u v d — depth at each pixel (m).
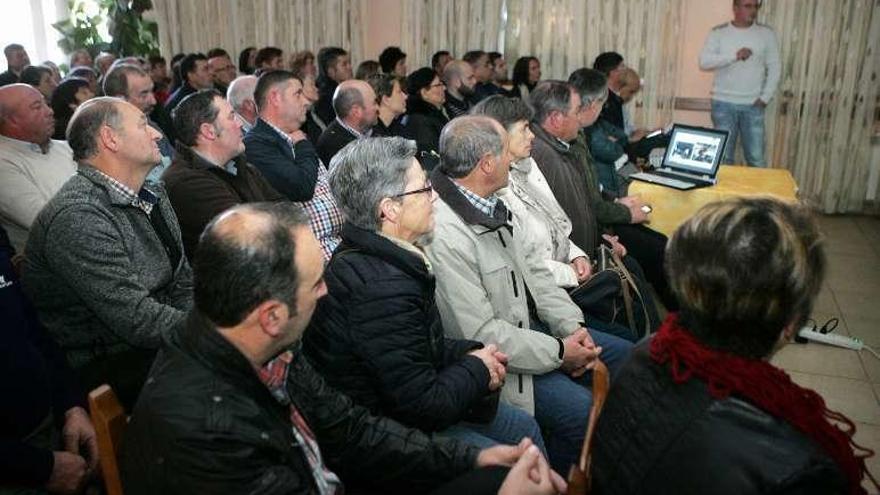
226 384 0.95
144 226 1.69
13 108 2.30
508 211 1.91
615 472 0.86
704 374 0.80
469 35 5.95
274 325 0.98
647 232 3.04
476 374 1.48
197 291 0.95
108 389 1.04
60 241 1.55
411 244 1.50
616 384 0.90
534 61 5.49
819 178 5.27
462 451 1.31
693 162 3.28
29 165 2.38
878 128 5.06
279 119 2.64
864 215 5.26
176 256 1.79
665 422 0.81
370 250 1.39
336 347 1.37
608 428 0.88
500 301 1.80
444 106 4.72
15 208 2.34
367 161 1.40
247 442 0.93
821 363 2.81
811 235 0.82
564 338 1.92
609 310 2.25
